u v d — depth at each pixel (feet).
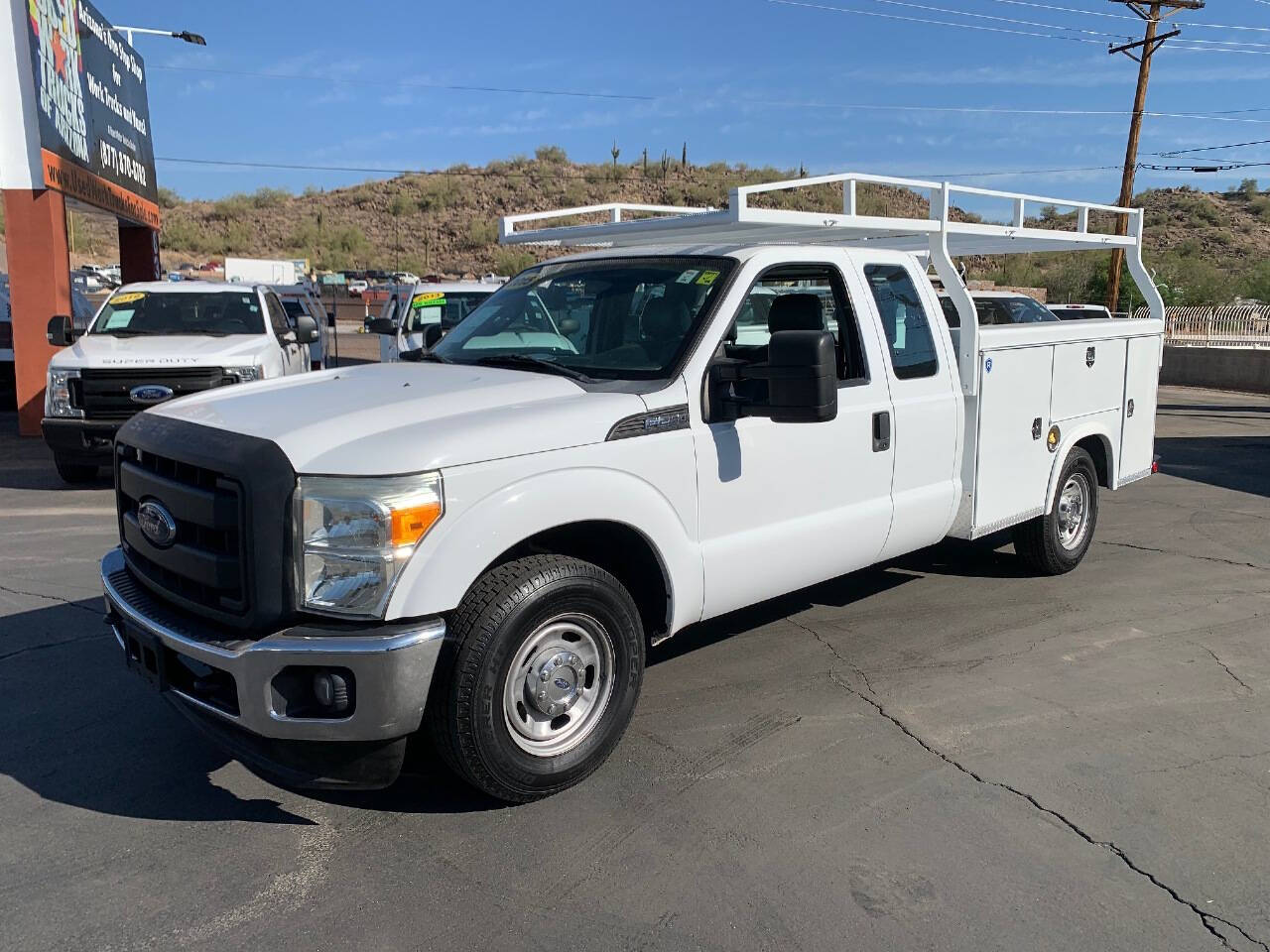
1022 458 20.44
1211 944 10.07
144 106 64.64
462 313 44.91
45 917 10.40
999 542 25.85
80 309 55.83
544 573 12.07
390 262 228.22
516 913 10.51
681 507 13.82
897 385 17.19
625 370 14.26
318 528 10.99
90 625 19.21
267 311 37.35
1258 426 56.29
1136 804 12.80
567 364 14.83
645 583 14.26
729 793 13.00
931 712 15.56
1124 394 23.94
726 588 14.62
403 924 10.32
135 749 14.25
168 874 11.21
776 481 15.14
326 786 11.51
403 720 11.07
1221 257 241.76
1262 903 10.75
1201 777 13.53
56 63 46.03
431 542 11.13
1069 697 16.19
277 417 12.07
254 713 10.92
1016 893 10.88
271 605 10.97
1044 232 21.17
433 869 11.32
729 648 18.29
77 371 31.78
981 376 18.83
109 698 15.92
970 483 19.07
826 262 16.37
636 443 13.15
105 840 11.91
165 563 12.15
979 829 12.17
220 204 257.14
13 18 42.70
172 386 31.81
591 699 13.01
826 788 13.15
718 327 14.40
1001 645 18.57
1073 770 13.71
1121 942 10.09
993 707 15.76
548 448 12.19
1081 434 22.44
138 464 12.89
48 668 17.08
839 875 11.20
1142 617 20.25
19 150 43.73
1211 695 16.33
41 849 11.69
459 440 11.50
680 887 10.98
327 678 10.87
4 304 55.42
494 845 11.80
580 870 11.30
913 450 17.57
